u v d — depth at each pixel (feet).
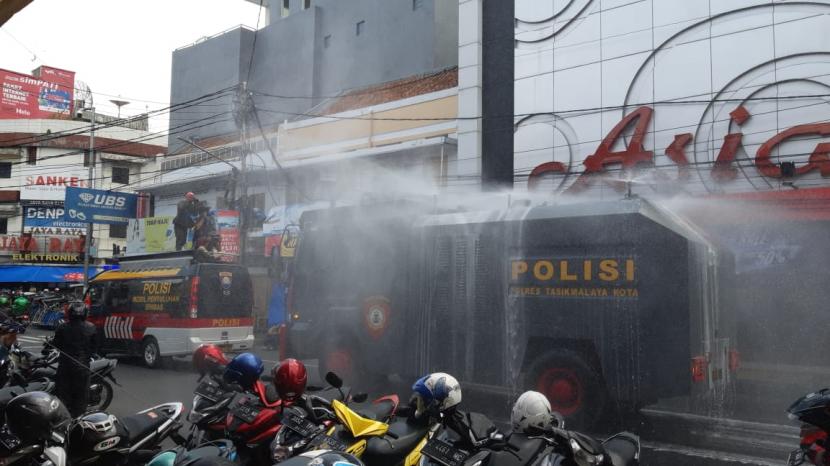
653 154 50.47
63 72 151.12
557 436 11.85
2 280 120.47
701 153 48.24
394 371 31.71
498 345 28.14
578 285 26.25
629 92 52.49
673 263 24.43
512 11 62.49
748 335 46.16
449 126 66.54
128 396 33.99
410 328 31.19
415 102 69.77
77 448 13.98
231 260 69.67
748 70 46.57
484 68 63.98
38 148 130.62
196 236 69.41
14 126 130.41
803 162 43.62
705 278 26.02
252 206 84.99
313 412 13.53
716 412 28.22
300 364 13.85
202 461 11.14
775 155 44.83
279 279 38.32
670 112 50.14
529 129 58.54
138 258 53.11
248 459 13.78
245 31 117.60
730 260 29.73
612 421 25.50
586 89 55.16
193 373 44.29
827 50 43.45
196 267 46.52
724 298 28.22
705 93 48.47
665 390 23.97
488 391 33.40
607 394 25.26
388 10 101.14
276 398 14.62
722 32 48.06
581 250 26.37
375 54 101.86
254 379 15.01
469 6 64.44
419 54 96.32
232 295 48.32
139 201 101.81
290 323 36.94
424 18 96.43
